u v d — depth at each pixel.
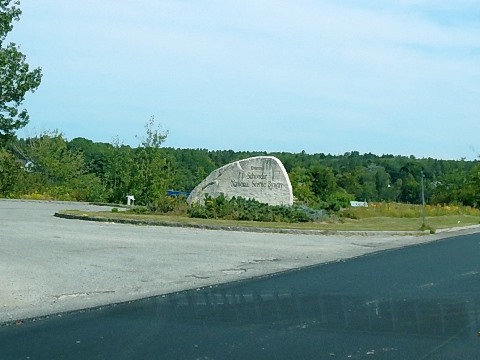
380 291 12.40
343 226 28.75
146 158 46.31
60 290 11.73
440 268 16.03
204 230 24.84
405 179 81.75
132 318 9.66
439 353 7.88
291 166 77.56
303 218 30.38
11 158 55.38
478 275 14.79
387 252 20.09
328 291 12.34
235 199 31.30
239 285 12.97
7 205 37.94
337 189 58.06
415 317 9.98
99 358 7.44
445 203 60.34
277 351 7.86
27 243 17.95
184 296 11.59
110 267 14.50
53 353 7.65
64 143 68.38
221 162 86.69
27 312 9.98
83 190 52.72
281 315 10.03
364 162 108.75
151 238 20.83
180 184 53.50
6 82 51.59
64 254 16.09
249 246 20.06
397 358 7.62
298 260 17.31
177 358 7.48
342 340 8.46
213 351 7.81
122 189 46.41
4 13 52.53
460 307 10.80
